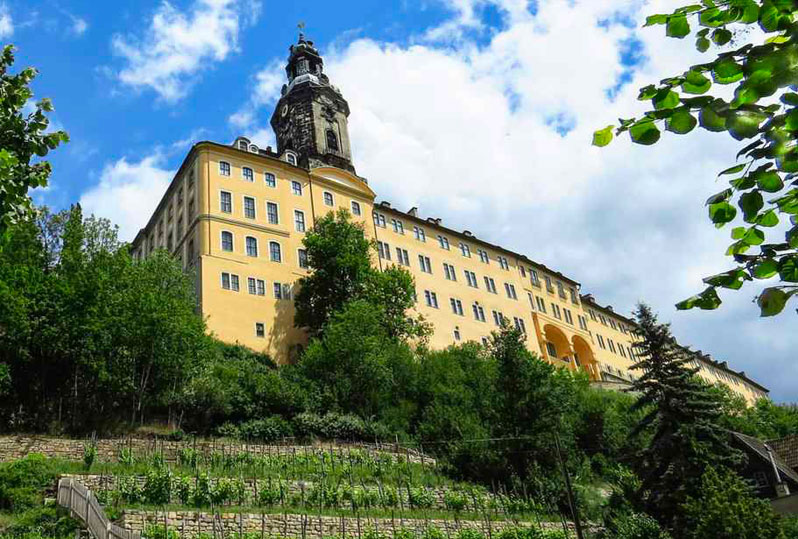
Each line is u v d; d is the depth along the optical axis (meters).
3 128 11.36
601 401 51.03
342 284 56.25
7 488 23.94
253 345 53.53
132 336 36.12
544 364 41.28
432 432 41.75
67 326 35.00
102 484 25.64
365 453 36.56
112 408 36.34
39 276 37.25
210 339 43.16
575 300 90.62
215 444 33.66
